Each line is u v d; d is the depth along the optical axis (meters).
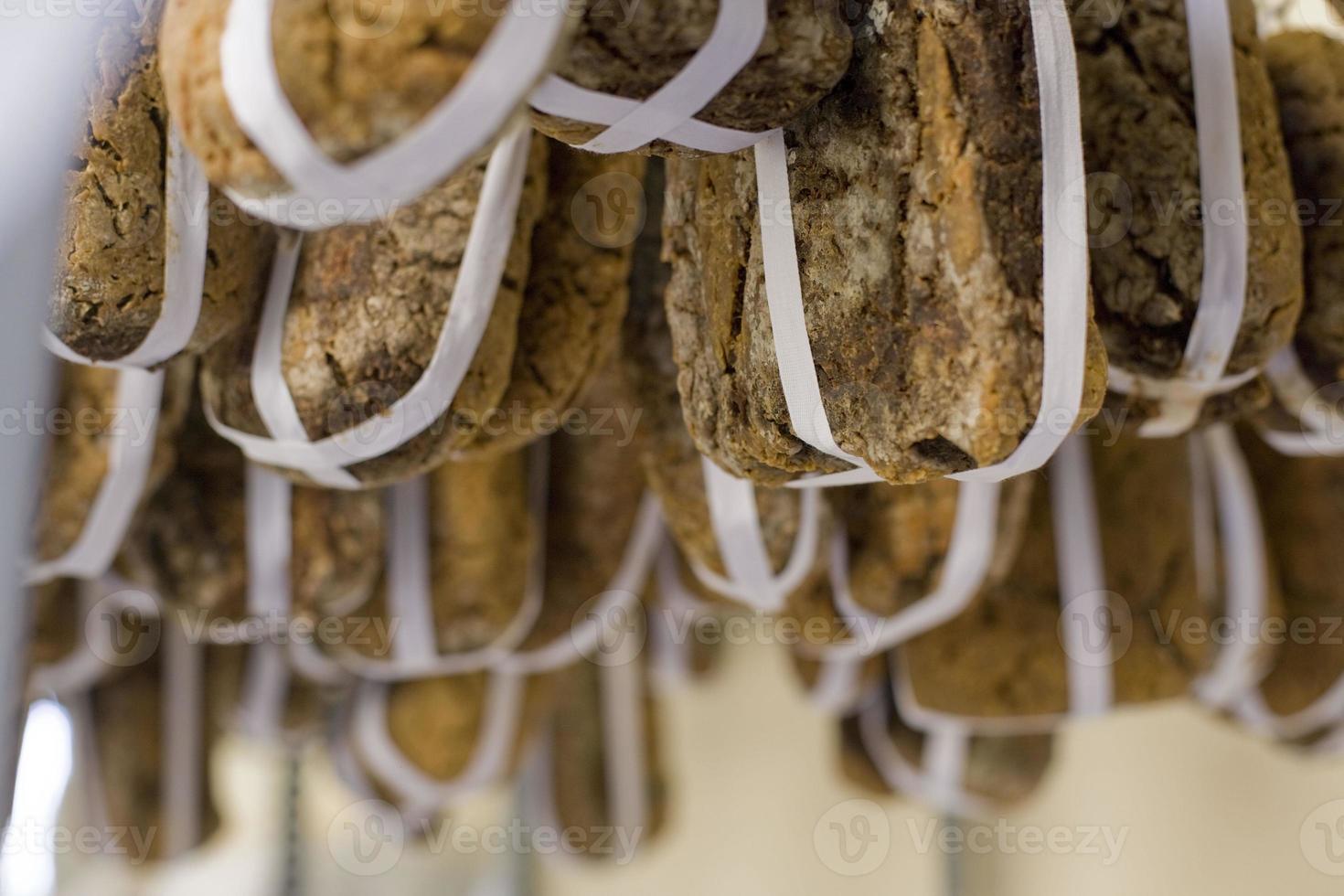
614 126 0.76
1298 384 0.94
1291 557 1.25
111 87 0.83
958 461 0.78
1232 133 0.85
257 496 1.07
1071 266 0.76
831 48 0.76
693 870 2.26
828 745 2.10
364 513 1.06
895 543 1.05
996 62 0.76
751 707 2.22
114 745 1.42
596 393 1.15
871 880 2.06
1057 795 1.87
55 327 0.84
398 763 1.38
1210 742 1.68
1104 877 1.79
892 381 0.78
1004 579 1.17
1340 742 1.31
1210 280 0.85
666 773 1.83
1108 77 0.85
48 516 0.98
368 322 0.87
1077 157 0.76
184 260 0.85
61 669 1.23
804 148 0.79
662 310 1.00
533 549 1.14
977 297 0.76
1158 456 1.17
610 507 1.18
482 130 0.70
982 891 1.92
